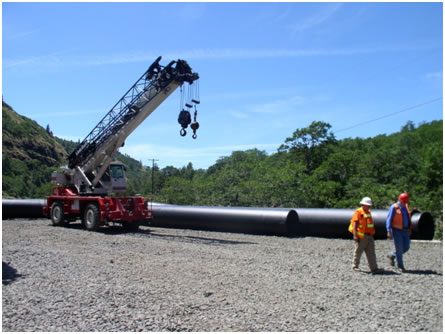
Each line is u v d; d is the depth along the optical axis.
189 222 16.42
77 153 16.81
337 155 43.34
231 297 6.29
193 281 7.29
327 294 6.52
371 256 8.23
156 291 6.58
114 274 7.82
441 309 5.73
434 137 56.09
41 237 13.21
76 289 6.70
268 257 9.94
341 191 37.34
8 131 135.88
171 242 12.47
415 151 49.03
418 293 6.59
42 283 7.09
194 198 38.97
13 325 5.06
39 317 5.36
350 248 11.55
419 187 32.72
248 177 37.97
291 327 5.02
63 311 5.60
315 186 34.47
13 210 21.42
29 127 150.50
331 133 54.41
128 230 15.92
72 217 17.67
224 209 15.88
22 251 10.24
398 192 28.00
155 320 5.25
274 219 14.41
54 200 17.89
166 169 93.12
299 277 7.74
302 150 54.47
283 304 5.95
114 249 10.96
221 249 11.14
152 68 14.48
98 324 5.12
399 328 5.00
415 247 11.66
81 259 9.35
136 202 15.92
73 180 17.27
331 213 14.19
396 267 8.83
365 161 43.12
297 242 12.85
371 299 6.24
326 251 11.03
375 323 5.18
